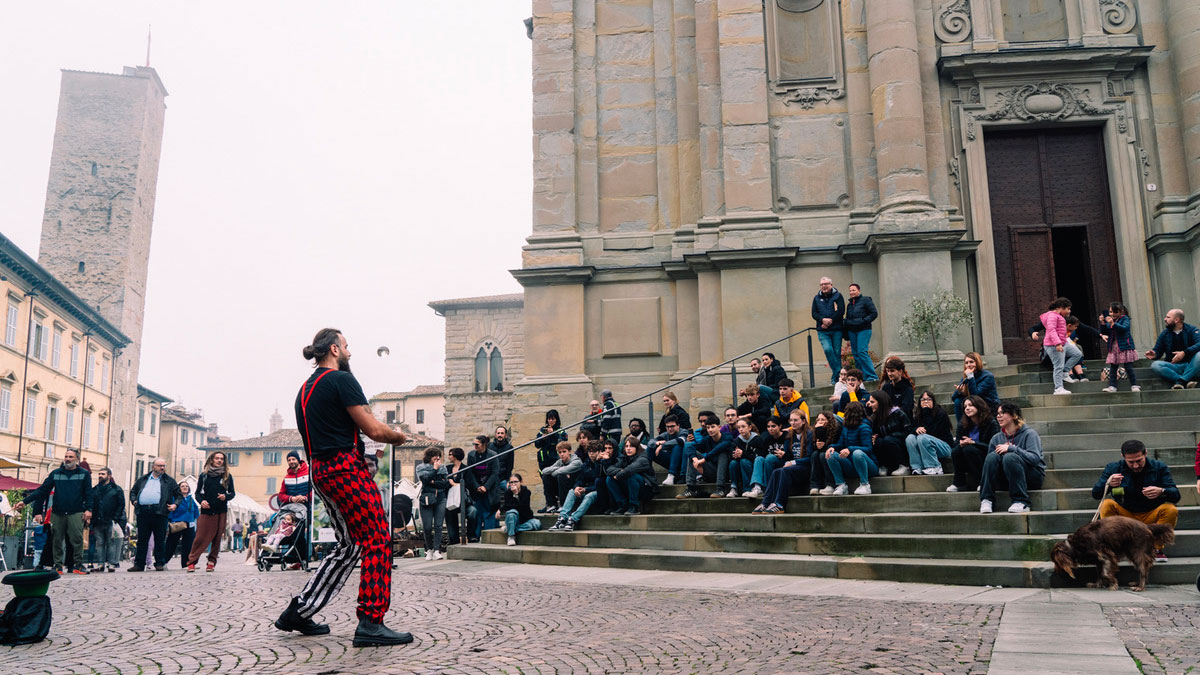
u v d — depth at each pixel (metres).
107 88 54.25
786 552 10.02
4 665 5.13
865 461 10.59
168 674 4.79
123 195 53.28
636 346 17.61
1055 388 12.30
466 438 45.28
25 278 35.34
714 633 5.86
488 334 45.94
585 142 18.48
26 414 36.31
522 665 4.89
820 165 17.47
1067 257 17.80
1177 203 16.61
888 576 8.66
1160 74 17.14
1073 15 17.47
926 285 16.06
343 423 5.59
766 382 13.62
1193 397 11.70
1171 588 7.40
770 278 16.84
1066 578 7.70
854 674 4.56
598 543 11.67
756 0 17.80
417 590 8.77
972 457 9.95
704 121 17.88
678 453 13.10
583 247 18.09
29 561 20.84
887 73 16.84
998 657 4.85
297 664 4.97
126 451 53.22
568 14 18.78
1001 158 17.66
